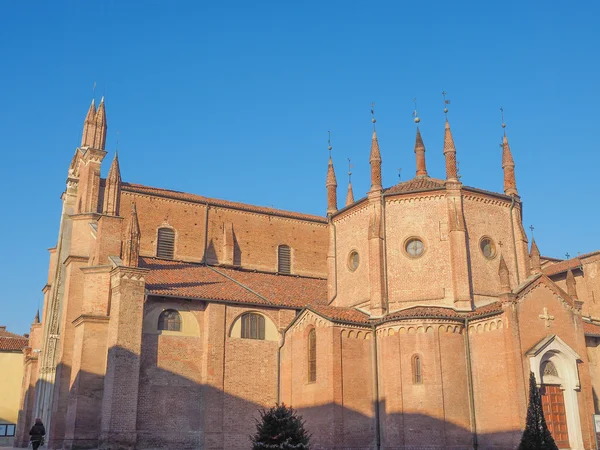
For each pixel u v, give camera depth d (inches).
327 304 2228.1
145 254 2458.2
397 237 2004.2
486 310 1782.7
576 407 1731.1
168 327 1972.2
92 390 1935.3
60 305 2620.6
